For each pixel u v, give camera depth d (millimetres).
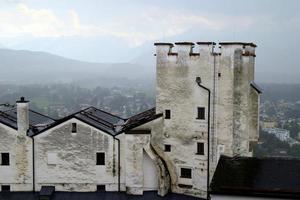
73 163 52438
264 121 138000
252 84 52750
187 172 53750
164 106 54156
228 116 51344
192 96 52844
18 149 52500
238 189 38281
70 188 52656
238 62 50781
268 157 43188
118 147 52094
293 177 39344
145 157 52375
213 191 38719
